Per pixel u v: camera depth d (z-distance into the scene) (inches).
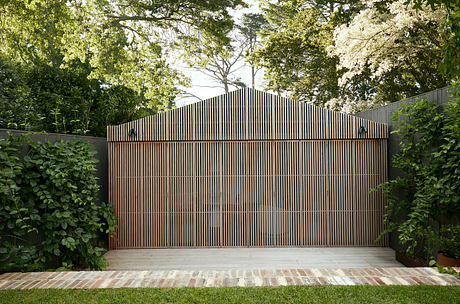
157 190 282.4
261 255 256.5
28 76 367.2
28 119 299.0
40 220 181.0
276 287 132.6
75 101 359.3
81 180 213.3
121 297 124.2
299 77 676.7
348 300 120.9
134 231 280.8
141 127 279.7
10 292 128.3
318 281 139.4
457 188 183.2
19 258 161.0
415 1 107.4
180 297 123.9
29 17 484.7
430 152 218.4
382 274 146.9
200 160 282.8
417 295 123.7
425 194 201.3
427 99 226.8
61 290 130.5
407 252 202.5
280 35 644.7
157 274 149.6
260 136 279.6
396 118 236.2
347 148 281.4
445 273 147.0
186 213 281.6
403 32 400.5
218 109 281.1
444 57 110.3
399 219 262.8
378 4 470.3
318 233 280.1
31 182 177.8
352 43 416.8
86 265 216.5
